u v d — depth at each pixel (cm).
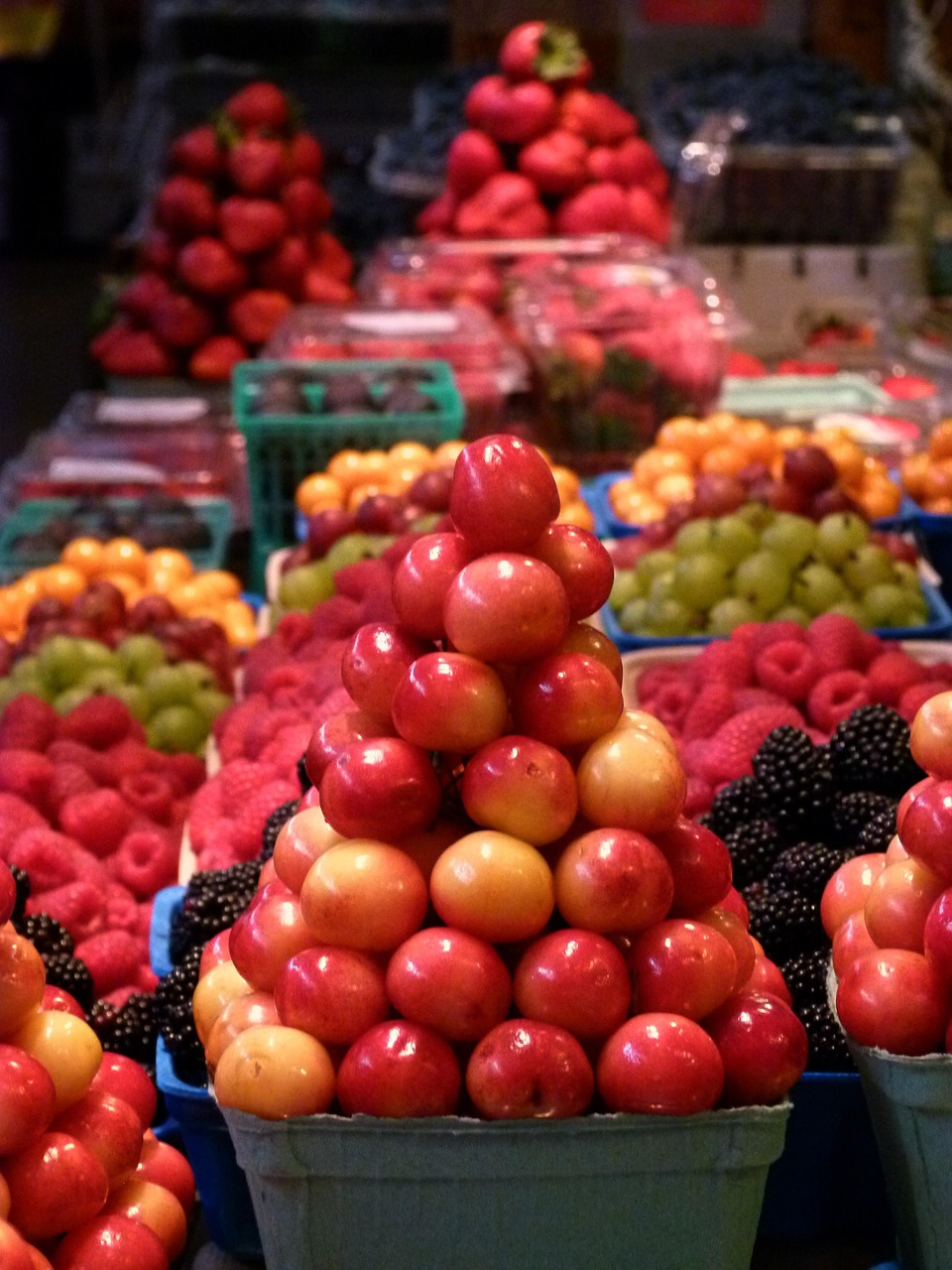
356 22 683
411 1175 126
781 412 380
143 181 698
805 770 187
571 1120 124
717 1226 129
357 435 334
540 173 445
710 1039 127
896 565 266
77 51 868
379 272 438
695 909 135
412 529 271
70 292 820
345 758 128
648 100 551
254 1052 126
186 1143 154
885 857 159
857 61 600
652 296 380
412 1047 124
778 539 261
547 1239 128
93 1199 133
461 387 365
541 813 125
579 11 595
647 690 239
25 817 205
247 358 425
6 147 884
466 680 126
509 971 129
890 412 382
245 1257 156
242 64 686
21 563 320
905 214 512
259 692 246
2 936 134
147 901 209
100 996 192
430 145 503
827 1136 152
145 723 245
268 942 133
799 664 230
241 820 202
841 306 495
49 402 657
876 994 134
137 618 264
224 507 351
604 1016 125
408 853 129
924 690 218
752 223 489
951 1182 134
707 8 595
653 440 374
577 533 136
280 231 422
